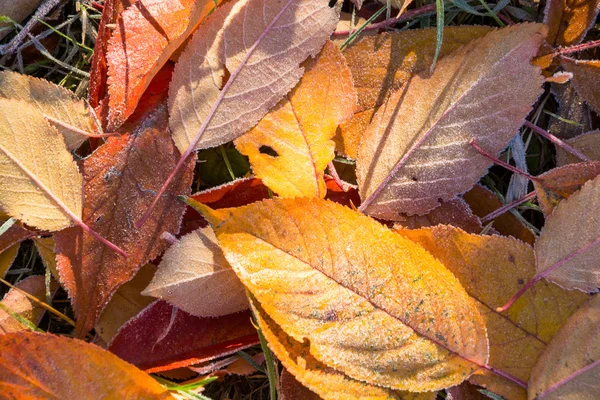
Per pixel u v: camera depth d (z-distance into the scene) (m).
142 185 0.50
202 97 0.49
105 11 0.50
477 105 0.49
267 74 0.49
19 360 0.47
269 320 0.48
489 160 0.50
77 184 0.49
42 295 0.52
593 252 0.49
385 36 0.51
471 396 0.50
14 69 0.54
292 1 0.49
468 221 0.51
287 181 0.50
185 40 0.50
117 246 0.50
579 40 0.52
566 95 0.52
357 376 0.47
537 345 0.49
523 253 0.49
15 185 0.49
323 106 0.50
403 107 0.50
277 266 0.47
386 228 0.48
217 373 0.51
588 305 0.49
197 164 0.53
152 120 0.50
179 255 0.49
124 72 0.49
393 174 0.50
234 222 0.47
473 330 0.48
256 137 0.50
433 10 0.53
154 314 0.50
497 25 0.54
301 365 0.47
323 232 0.48
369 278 0.48
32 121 0.49
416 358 0.48
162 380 0.50
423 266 0.48
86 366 0.48
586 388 0.48
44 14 0.53
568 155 0.52
